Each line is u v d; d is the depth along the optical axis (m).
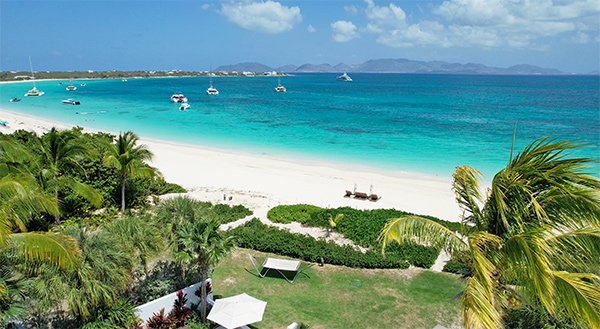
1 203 13.31
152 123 75.88
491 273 10.06
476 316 9.23
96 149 30.12
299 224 28.00
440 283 20.42
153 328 16.36
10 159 22.91
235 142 58.66
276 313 17.78
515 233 10.38
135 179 31.05
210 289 18.12
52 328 15.07
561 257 9.78
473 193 12.10
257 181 38.94
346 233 25.88
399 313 17.91
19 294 13.02
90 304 14.54
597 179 9.87
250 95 146.62
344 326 16.97
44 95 140.38
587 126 70.62
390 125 73.00
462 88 198.75
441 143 56.94
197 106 106.00
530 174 10.56
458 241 11.32
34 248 12.03
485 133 64.38
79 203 27.34
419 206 32.66
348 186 37.84
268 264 20.91
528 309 13.27
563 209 9.94
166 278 18.39
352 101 122.69
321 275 21.16
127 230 16.72
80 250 13.78
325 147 54.97
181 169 42.84
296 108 101.94
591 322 8.48
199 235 15.77
